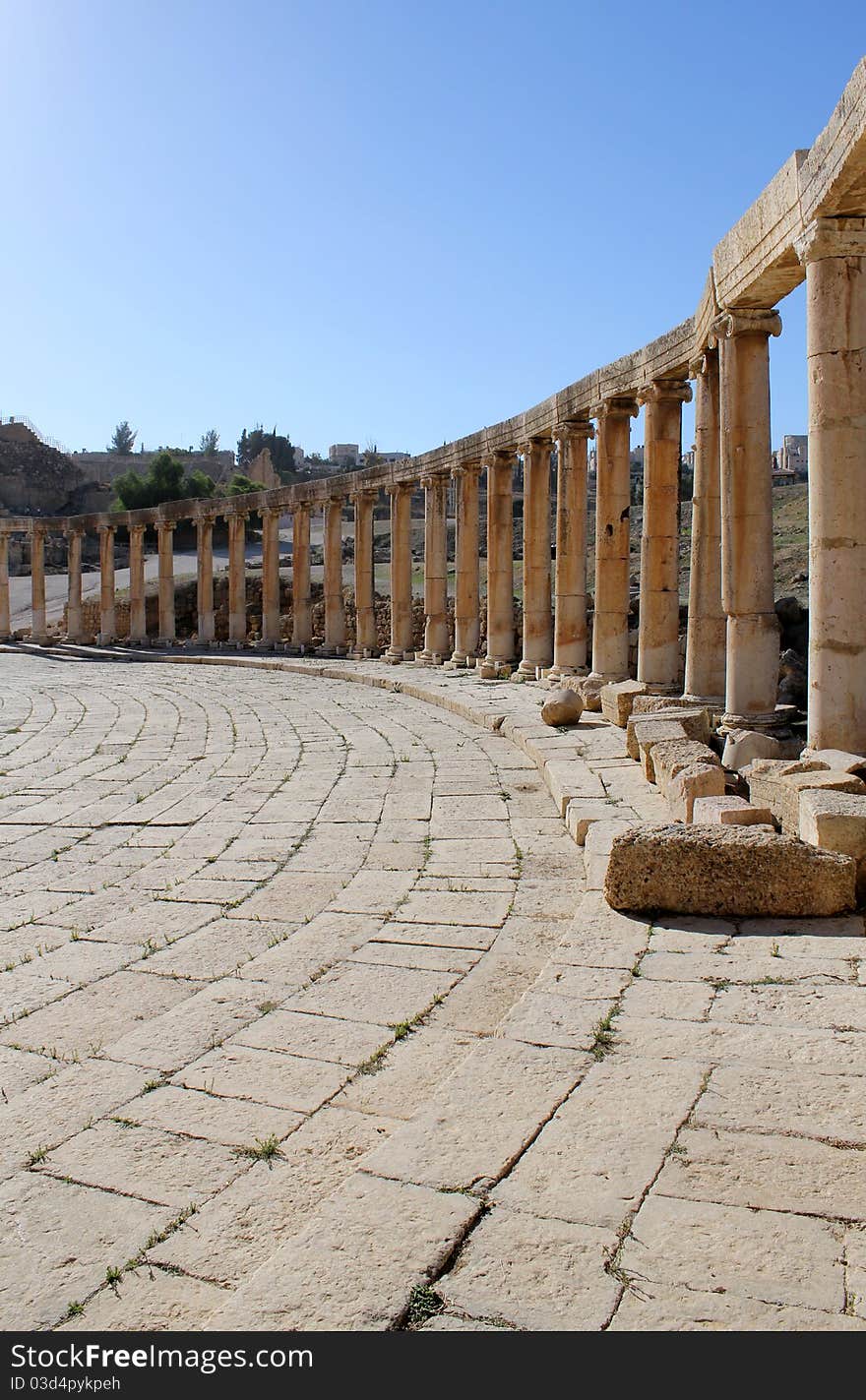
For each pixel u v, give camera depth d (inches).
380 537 2792.8
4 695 1213.1
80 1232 187.8
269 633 1694.1
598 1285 147.6
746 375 572.1
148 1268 176.6
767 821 349.1
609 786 501.0
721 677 673.0
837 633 454.6
